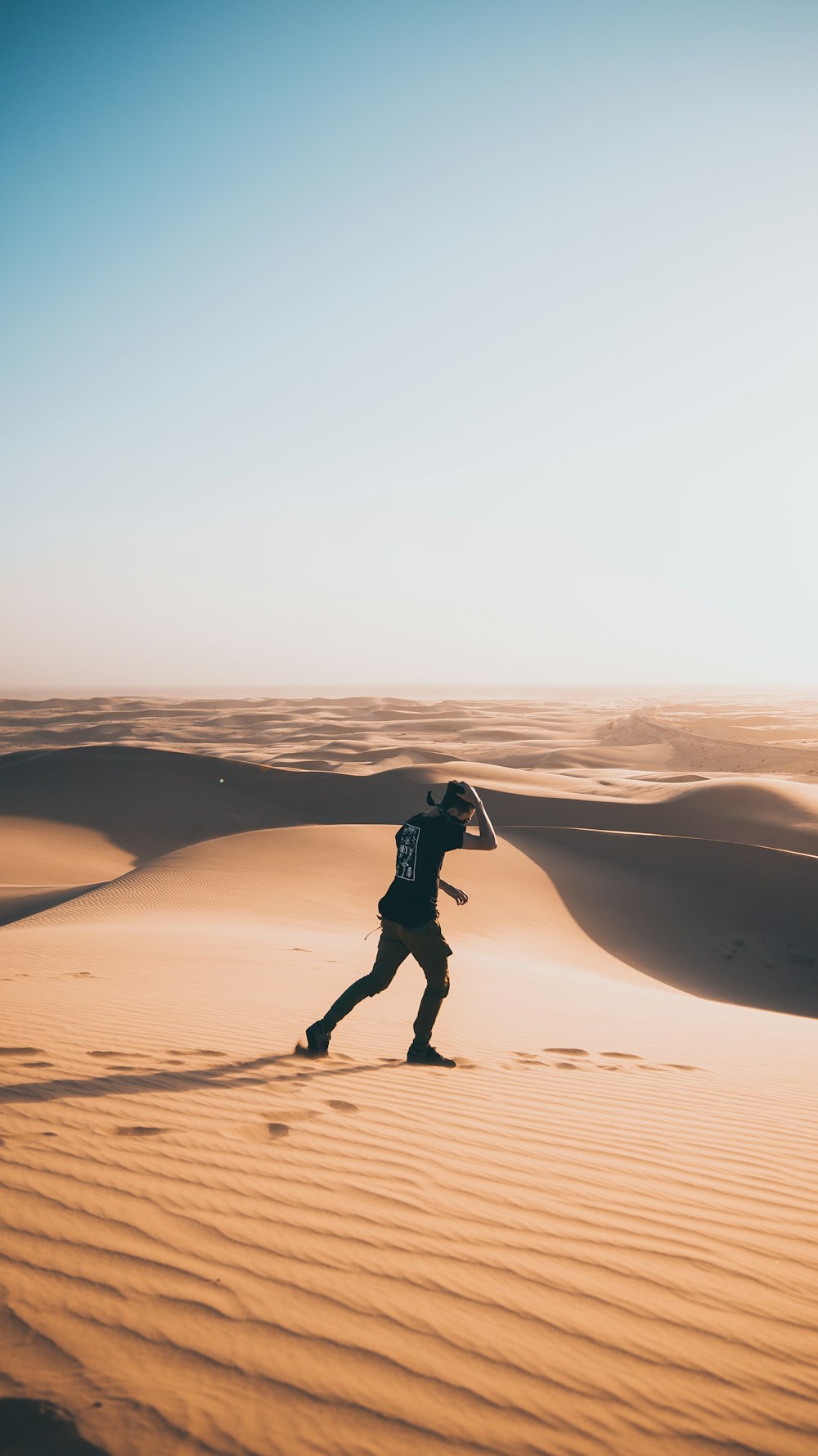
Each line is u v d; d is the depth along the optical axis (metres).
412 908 5.96
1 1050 5.44
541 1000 10.93
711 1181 4.02
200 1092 4.77
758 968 26.47
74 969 10.06
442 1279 2.82
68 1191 3.24
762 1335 2.64
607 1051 7.46
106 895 22.73
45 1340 2.29
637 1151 4.41
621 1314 2.70
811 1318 2.77
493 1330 2.54
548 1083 5.80
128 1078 4.95
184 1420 2.03
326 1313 2.55
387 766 76.25
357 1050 6.50
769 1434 2.19
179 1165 3.61
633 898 29.64
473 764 59.66
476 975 13.05
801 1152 4.63
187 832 46.81
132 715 151.88
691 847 33.19
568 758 87.31
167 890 23.28
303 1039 6.70
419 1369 2.32
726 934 28.34
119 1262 2.74
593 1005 11.05
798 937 28.81
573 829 35.84
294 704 184.25
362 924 22.16
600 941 25.75
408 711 161.25
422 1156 4.00
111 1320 2.41
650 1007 11.79
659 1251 3.18
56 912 20.34
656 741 96.62
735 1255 3.20
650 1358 2.48
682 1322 2.69
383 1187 3.58
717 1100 5.69
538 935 24.41
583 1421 2.18
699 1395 2.32
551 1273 2.94
